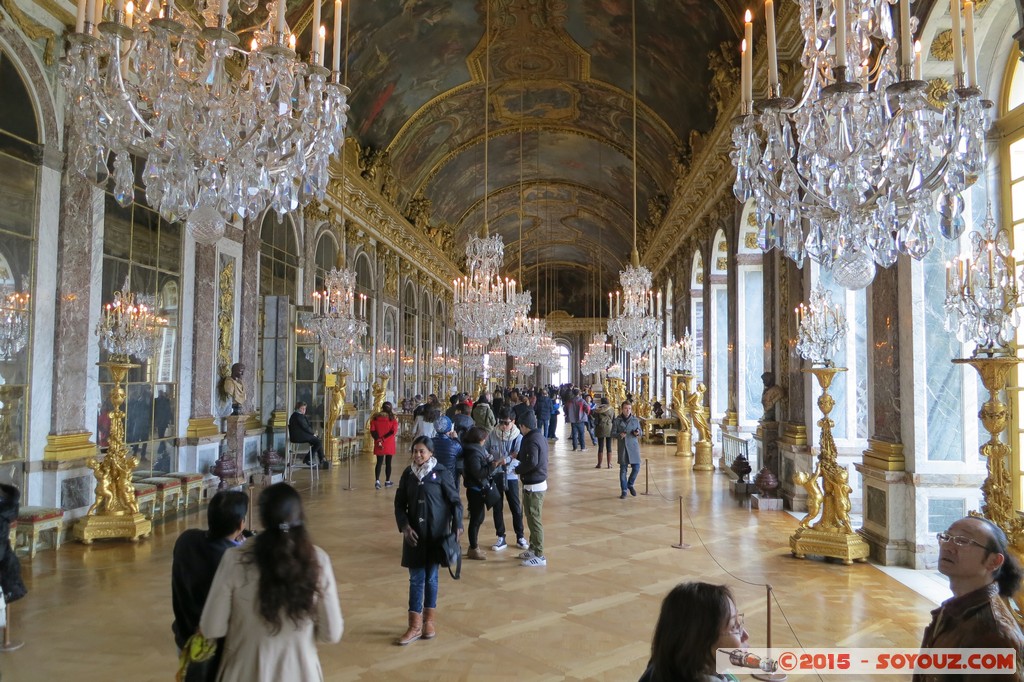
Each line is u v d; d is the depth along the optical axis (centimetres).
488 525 962
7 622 497
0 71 763
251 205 556
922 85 424
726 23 1325
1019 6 521
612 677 455
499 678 453
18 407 780
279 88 504
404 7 1543
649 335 1266
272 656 255
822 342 780
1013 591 224
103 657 479
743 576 698
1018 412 700
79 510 842
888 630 545
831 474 772
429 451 534
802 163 531
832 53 523
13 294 776
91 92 480
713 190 1720
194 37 489
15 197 781
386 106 1944
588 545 832
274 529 263
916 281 749
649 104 1998
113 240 935
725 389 1811
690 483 1355
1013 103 718
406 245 2555
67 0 830
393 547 808
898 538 746
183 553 307
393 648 503
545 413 2114
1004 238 472
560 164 2980
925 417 738
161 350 1049
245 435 1276
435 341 3209
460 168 2797
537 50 1869
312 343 1490
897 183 471
